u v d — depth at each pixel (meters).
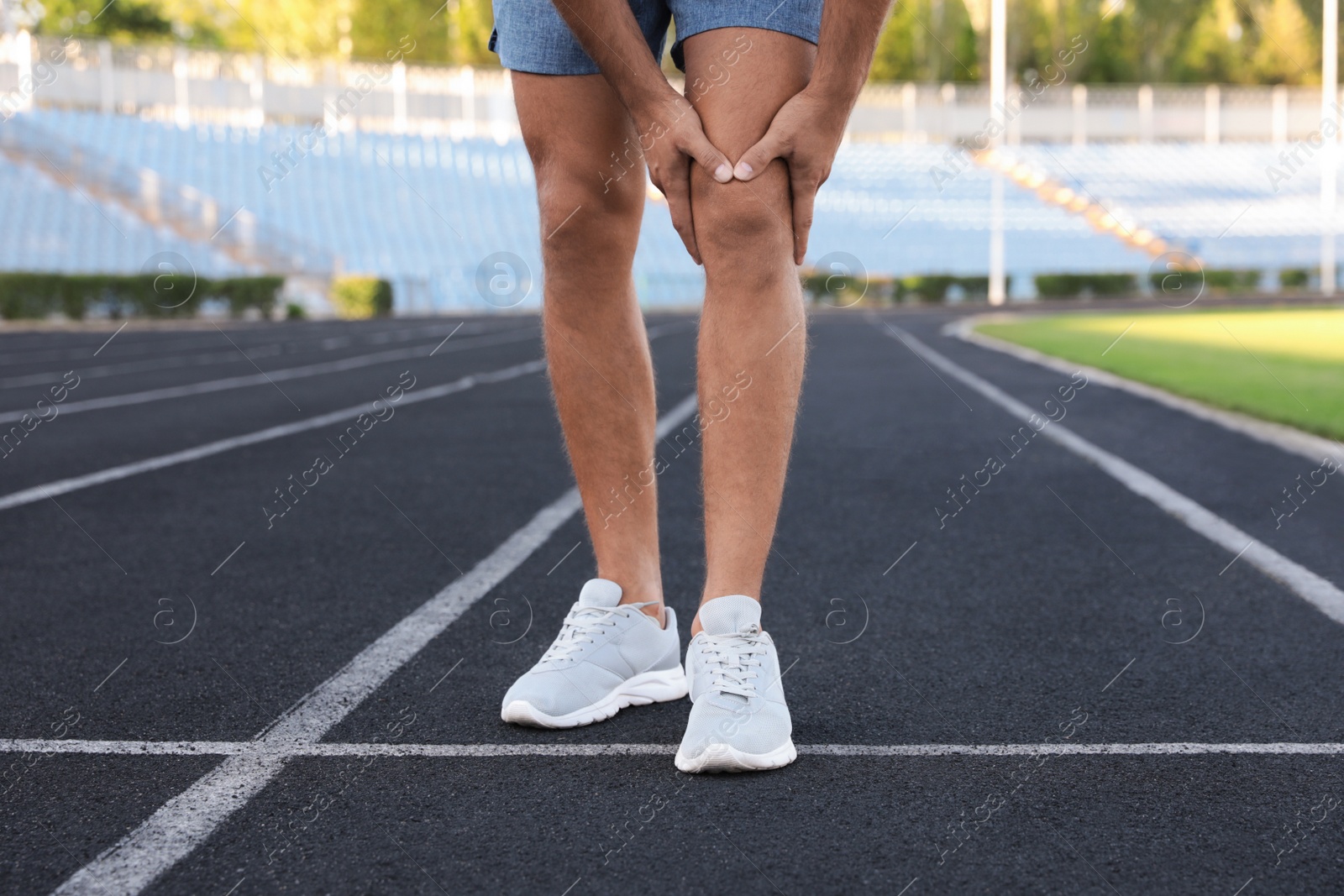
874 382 7.95
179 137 29.97
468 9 36.59
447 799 1.38
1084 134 41.22
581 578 2.63
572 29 1.45
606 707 1.68
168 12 36.75
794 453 4.75
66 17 34.47
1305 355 9.27
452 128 36.25
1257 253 31.81
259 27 35.84
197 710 1.73
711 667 1.50
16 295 19.84
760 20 1.44
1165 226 33.00
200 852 1.24
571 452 1.77
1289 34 41.22
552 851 1.23
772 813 1.33
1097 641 2.13
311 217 28.20
